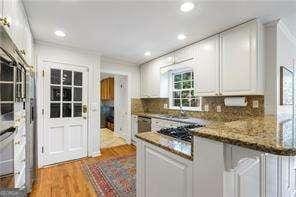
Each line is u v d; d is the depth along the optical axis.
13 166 1.42
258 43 2.34
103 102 7.77
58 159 3.41
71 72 3.59
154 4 2.02
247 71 2.41
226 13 2.21
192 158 1.04
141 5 2.04
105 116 7.21
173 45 3.44
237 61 2.54
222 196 0.87
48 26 2.59
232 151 0.87
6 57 1.21
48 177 2.80
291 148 0.69
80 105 3.70
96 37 3.04
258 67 2.34
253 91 2.35
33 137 2.48
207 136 0.93
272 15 2.26
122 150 4.29
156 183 1.34
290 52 2.93
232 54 2.60
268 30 2.47
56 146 3.41
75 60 3.62
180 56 3.61
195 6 2.06
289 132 1.03
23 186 1.91
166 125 3.59
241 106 2.85
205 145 0.96
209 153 0.94
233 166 0.87
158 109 4.84
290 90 2.90
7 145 1.27
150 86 4.66
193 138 1.03
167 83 4.38
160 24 2.53
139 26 2.61
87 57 3.78
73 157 3.58
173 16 2.29
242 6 2.05
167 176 1.23
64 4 2.01
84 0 1.94
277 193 1.24
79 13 2.22
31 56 2.79
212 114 3.38
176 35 2.93
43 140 3.26
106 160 3.56
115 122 5.86
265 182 1.19
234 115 2.98
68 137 3.54
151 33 2.87
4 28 1.12
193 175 1.03
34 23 2.48
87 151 3.77
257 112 2.62
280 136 0.90
